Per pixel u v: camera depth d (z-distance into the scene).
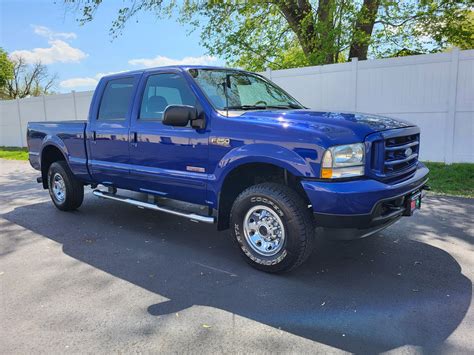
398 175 3.67
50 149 6.52
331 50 12.94
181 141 4.27
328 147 3.27
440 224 5.19
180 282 3.69
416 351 2.57
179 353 2.60
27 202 7.32
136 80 4.96
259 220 3.83
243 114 3.97
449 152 8.58
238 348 2.64
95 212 6.35
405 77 8.84
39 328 2.93
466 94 8.24
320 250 4.38
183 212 4.48
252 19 14.70
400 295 3.32
